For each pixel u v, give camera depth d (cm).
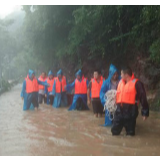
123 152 503
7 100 1585
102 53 1238
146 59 1079
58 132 677
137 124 740
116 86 725
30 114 991
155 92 999
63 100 1224
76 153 502
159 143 559
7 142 590
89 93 952
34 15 1789
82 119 858
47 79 1307
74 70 1755
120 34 1130
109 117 726
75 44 1338
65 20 1506
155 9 819
